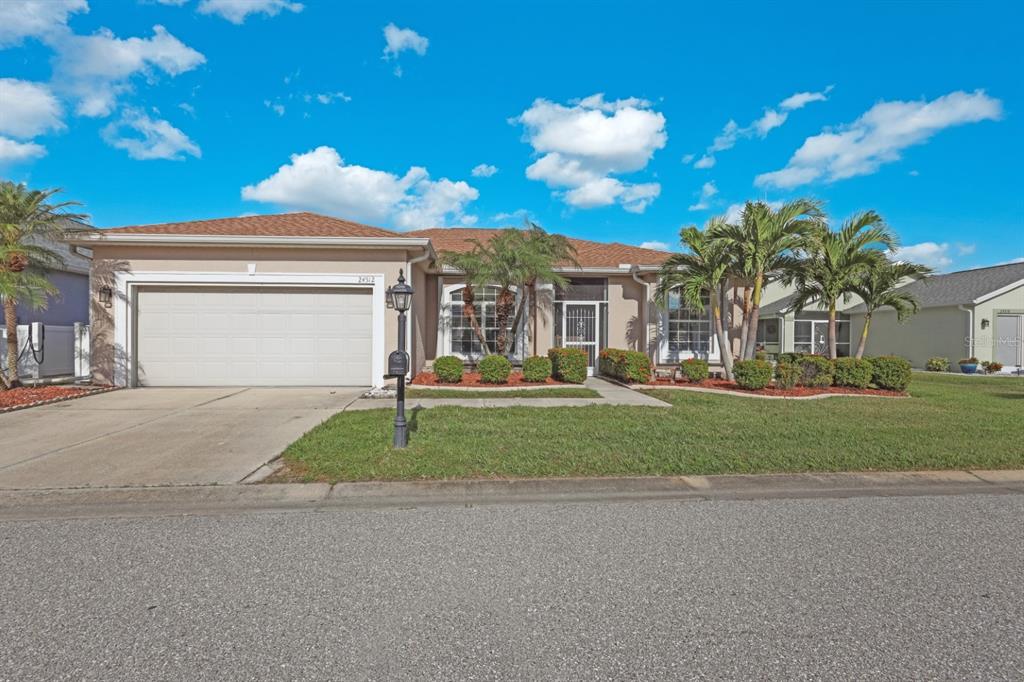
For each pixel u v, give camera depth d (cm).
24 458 604
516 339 1530
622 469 557
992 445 660
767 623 286
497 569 347
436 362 1228
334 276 1198
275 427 767
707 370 1269
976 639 272
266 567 349
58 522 429
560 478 534
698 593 317
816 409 938
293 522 428
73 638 271
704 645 266
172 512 453
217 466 571
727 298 1536
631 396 1093
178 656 256
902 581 333
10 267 1067
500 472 545
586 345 1575
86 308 1797
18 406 913
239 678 241
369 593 316
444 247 1755
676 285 1333
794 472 557
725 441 674
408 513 448
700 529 416
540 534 405
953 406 995
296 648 263
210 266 1186
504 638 271
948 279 2423
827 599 311
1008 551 378
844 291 1373
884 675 244
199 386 1194
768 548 381
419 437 686
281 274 1191
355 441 661
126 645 265
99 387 1138
